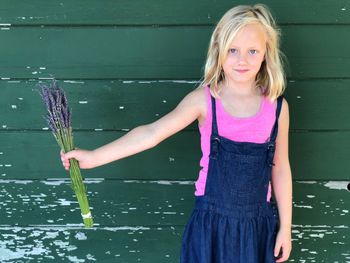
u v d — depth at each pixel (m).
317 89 2.05
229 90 1.83
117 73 2.04
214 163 1.79
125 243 2.20
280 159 1.90
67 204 2.16
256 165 1.77
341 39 2.00
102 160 1.81
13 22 2.00
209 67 1.81
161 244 2.20
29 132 2.10
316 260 2.20
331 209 2.15
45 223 2.18
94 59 2.03
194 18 1.99
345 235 2.17
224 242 1.79
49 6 1.99
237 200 1.78
